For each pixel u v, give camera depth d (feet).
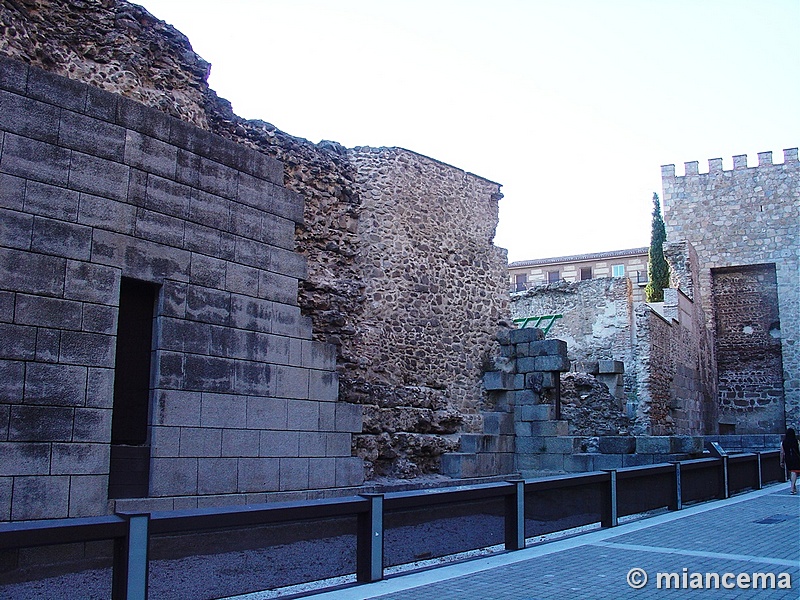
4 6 30.89
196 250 33.24
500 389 54.13
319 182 46.55
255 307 35.37
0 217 27.14
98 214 29.89
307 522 21.27
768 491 50.14
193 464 31.71
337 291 45.37
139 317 31.42
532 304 92.89
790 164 119.55
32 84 28.60
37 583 16.75
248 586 19.75
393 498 23.27
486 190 58.13
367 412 44.88
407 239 51.19
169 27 37.65
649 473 36.60
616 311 86.22
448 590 20.88
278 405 35.63
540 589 21.01
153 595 17.81
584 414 65.31
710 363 116.47
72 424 27.94
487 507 26.84
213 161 34.55
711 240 122.62
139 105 31.86
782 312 116.88
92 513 28.04
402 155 51.85
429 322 51.62
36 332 27.48
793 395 114.52
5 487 26.04
